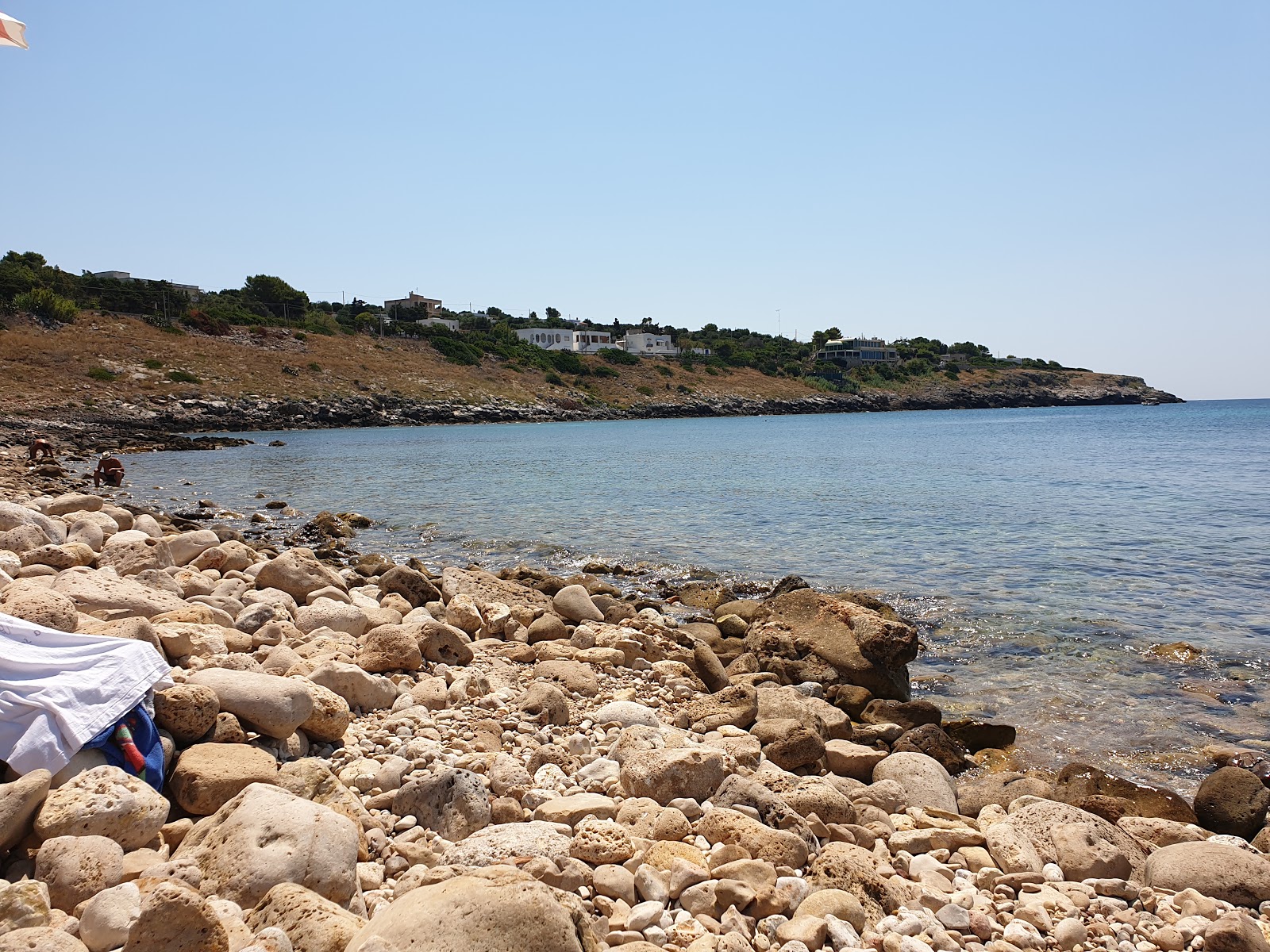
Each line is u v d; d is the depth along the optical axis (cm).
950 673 1185
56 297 7981
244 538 2161
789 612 1237
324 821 473
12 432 5197
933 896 532
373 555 1875
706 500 2973
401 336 10900
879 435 7556
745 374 13862
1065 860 600
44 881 429
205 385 7525
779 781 673
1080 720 1006
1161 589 1633
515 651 1095
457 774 600
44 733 516
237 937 385
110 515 1797
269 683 656
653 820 593
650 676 1058
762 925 484
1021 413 13812
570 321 16700
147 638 703
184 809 541
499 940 360
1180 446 5925
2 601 677
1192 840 654
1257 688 1102
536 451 5362
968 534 2262
